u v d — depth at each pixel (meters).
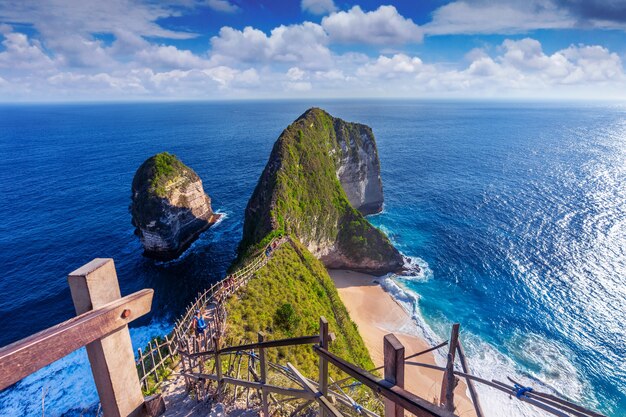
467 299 53.72
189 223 70.19
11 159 152.25
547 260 64.56
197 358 16.17
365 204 92.12
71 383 33.81
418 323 48.31
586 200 98.38
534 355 42.84
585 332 46.62
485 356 42.66
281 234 49.38
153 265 61.78
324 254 64.25
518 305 52.16
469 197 100.69
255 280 33.25
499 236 74.50
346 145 86.69
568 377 39.75
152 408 4.41
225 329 23.20
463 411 33.41
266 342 6.45
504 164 144.00
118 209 87.44
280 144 67.44
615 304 52.19
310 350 26.83
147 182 64.06
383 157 154.75
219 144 192.25
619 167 140.62
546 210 90.25
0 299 50.94
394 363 3.29
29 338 3.04
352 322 42.47
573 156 163.38
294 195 59.97
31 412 31.20
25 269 58.91
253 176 120.62
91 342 3.68
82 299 3.57
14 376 2.89
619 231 77.12
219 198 97.44
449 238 73.94
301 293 36.47
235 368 16.30
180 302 51.09
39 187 107.19
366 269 64.00
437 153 166.88
